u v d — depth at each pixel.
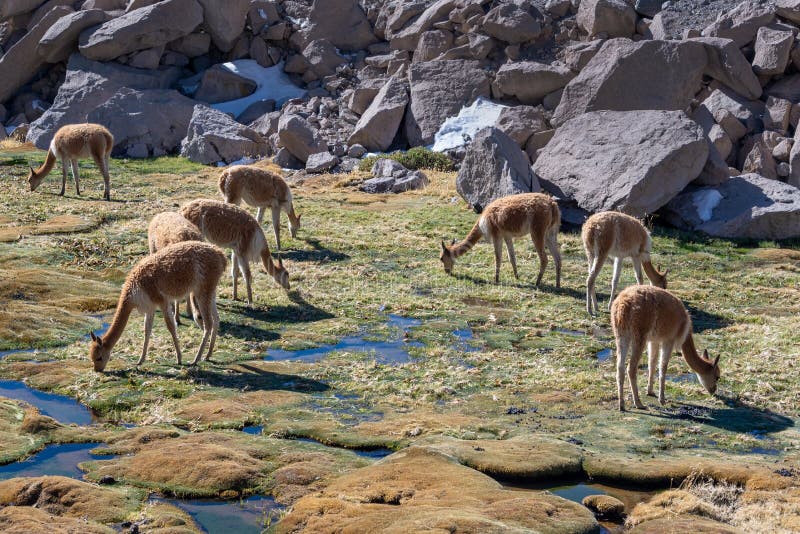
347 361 13.80
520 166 25.12
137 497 8.95
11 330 14.70
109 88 36.28
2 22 42.41
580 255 21.50
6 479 9.33
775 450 10.48
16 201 24.72
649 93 28.73
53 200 25.14
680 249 22.27
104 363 12.86
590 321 16.34
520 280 19.25
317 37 39.44
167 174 30.45
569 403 12.05
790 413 11.80
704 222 23.92
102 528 8.05
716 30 31.02
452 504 8.48
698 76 29.20
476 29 35.88
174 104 35.56
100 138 25.19
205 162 32.59
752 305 17.80
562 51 34.69
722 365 13.87
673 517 8.53
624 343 11.61
